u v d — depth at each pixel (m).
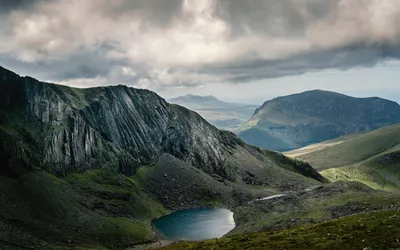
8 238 146.12
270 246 98.12
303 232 109.94
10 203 178.00
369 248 78.06
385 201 183.12
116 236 189.25
